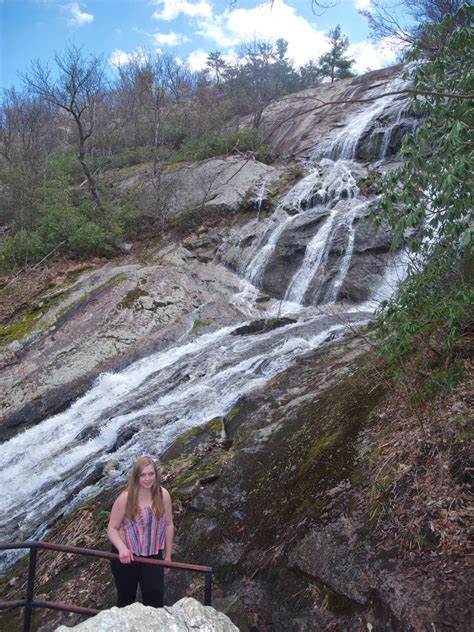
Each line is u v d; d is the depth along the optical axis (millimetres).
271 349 9797
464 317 5047
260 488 5645
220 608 4375
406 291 4945
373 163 17062
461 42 4652
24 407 10375
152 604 3732
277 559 4648
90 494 7301
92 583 5438
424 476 4488
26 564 6422
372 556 4109
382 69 21938
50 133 27453
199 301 12984
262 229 15336
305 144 19734
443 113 4543
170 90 29438
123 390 10195
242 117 25484
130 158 23344
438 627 3426
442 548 3869
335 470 5219
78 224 16312
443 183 4223
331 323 10422
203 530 5465
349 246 12875
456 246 4785
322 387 7152
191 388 9219
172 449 7383
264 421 7004
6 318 13211
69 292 13312
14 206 18703
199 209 16688
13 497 8156
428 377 5242
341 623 3885
